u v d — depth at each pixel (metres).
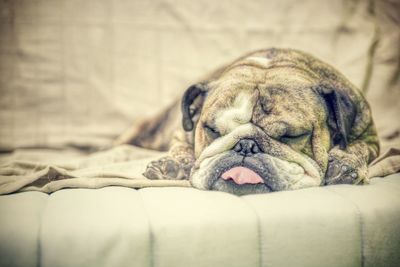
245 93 2.00
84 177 1.95
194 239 1.57
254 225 1.61
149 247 1.54
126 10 2.41
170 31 2.43
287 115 1.95
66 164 2.12
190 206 1.67
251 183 1.84
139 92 2.39
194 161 2.04
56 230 1.52
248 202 1.74
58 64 2.37
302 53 2.30
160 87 2.40
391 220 1.71
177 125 2.23
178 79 2.41
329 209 1.69
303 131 1.94
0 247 1.47
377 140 2.17
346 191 1.84
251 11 2.47
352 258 1.67
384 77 2.45
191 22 2.43
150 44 2.41
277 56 2.24
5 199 1.76
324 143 1.98
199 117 2.08
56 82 2.38
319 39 2.47
